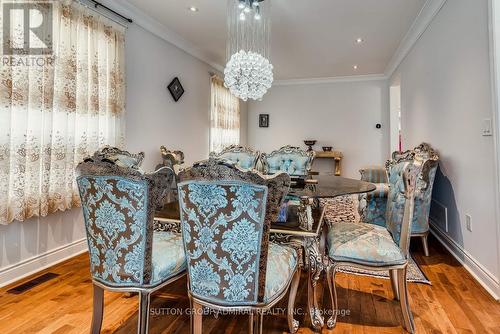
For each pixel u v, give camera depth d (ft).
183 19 11.75
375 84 20.49
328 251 5.46
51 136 7.68
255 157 11.38
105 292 6.57
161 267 4.41
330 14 11.24
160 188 4.13
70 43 8.14
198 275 3.88
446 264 8.07
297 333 5.14
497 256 6.27
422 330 5.18
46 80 7.52
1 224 6.75
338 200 16.70
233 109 20.04
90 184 4.07
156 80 12.53
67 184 8.18
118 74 9.96
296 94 22.15
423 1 10.24
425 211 8.61
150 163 12.19
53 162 7.79
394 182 6.02
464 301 6.14
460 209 8.21
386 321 5.49
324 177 9.45
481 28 6.98
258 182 3.42
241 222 3.57
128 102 10.93
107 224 4.12
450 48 8.91
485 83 6.82
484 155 6.89
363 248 5.12
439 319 5.50
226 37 13.64
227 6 10.69
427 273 7.49
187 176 3.61
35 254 7.61
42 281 7.09
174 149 13.91
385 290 6.72
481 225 6.99
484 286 6.72
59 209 7.94
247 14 11.14
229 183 3.47
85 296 6.39
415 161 5.75
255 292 3.74
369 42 14.15
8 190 6.76
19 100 6.93
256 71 10.28
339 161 20.52
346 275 7.52
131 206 3.99
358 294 6.53
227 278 3.75
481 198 7.02
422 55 11.84
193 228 3.77
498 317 5.56
